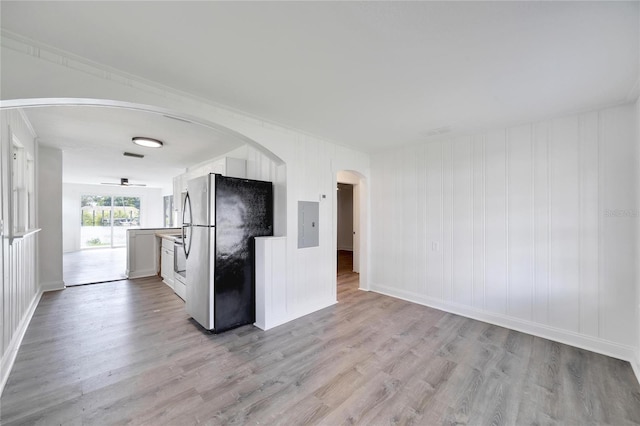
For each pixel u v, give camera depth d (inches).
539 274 116.6
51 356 96.9
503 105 101.2
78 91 74.2
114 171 260.8
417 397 77.0
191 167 235.8
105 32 62.7
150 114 115.0
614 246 100.6
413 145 159.3
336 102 99.9
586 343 105.4
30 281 138.1
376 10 55.4
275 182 138.0
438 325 126.5
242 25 60.2
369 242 183.0
